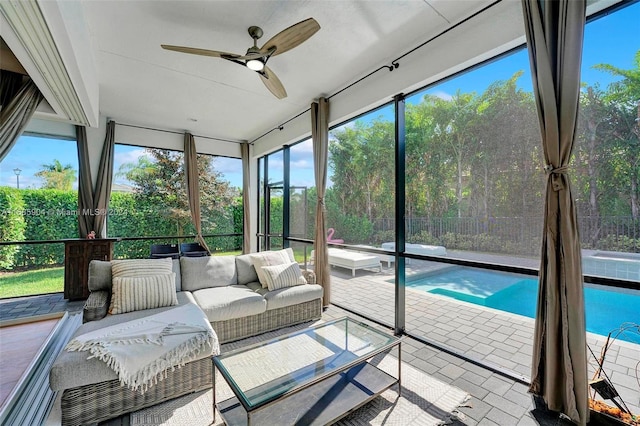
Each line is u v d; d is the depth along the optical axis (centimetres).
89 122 377
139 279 262
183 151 588
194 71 338
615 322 187
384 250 346
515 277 242
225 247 660
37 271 440
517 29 215
